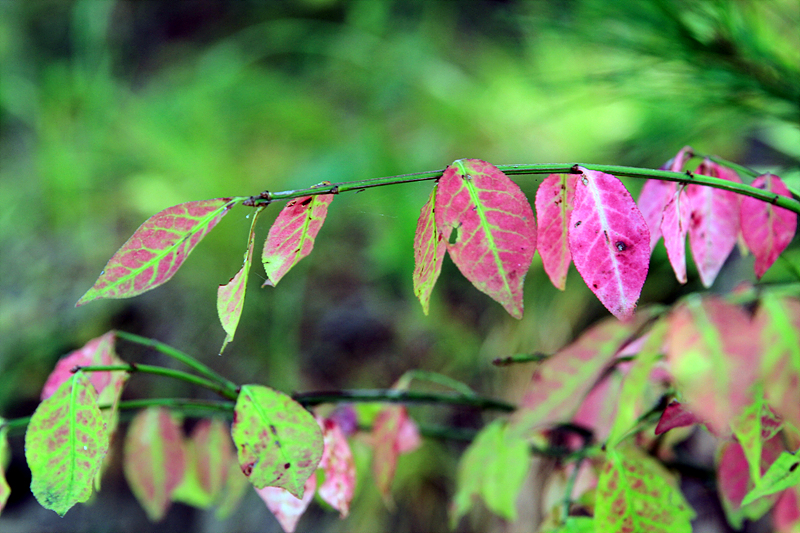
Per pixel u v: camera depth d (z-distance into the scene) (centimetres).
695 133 108
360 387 220
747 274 136
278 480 69
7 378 269
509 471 80
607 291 66
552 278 70
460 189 66
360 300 239
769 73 89
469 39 333
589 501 77
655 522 69
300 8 395
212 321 254
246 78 359
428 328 217
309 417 70
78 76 353
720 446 74
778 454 70
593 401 78
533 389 67
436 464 196
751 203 71
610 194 66
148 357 257
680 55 92
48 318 281
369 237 254
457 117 259
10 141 390
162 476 79
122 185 320
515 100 238
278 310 241
